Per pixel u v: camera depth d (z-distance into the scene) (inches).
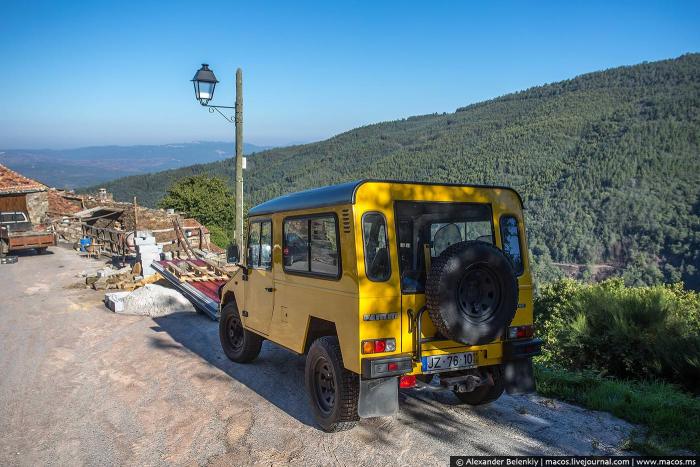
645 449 168.7
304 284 208.8
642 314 287.9
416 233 183.5
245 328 271.9
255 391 243.4
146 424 207.3
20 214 927.7
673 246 4079.7
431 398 224.2
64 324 404.5
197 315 426.6
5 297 534.0
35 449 187.2
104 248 919.0
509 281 179.0
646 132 6702.8
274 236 236.5
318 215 197.6
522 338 196.7
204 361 295.7
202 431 198.2
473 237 194.5
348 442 183.2
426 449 174.6
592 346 296.0
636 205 4867.1
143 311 435.2
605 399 212.4
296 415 211.9
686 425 185.5
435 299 169.5
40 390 252.8
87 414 219.8
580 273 4005.9
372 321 172.1
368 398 171.2
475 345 182.1
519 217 203.9
